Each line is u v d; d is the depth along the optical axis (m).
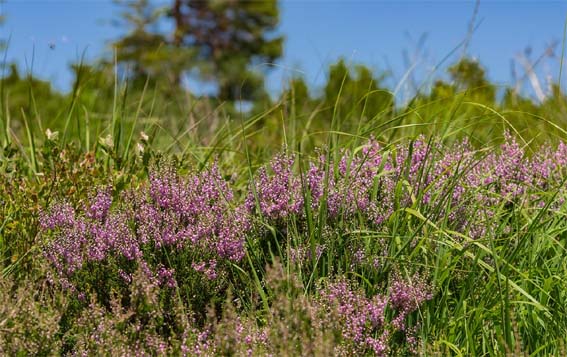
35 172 5.61
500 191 5.33
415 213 4.34
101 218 4.67
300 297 3.78
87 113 6.57
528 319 4.15
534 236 4.67
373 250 4.53
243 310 4.34
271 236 4.65
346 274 4.26
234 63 30.20
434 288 4.16
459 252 4.46
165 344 3.83
